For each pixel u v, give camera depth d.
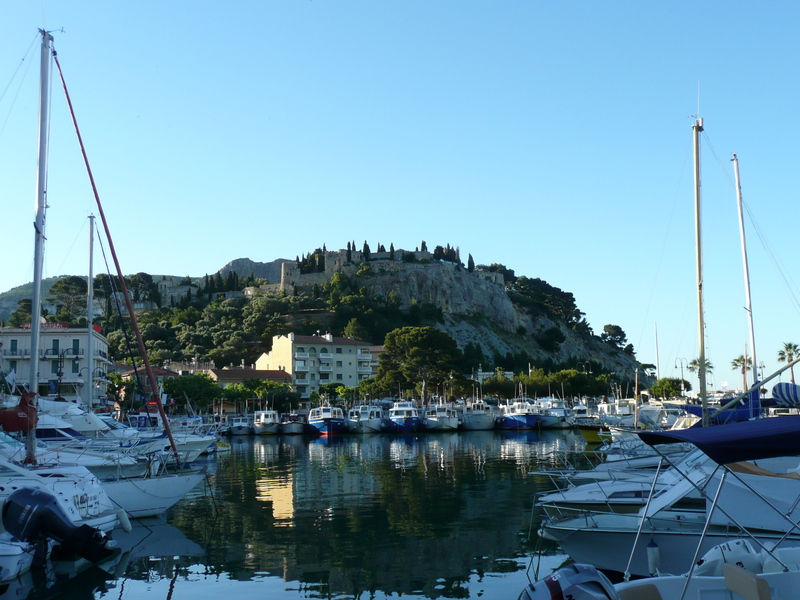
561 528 18.23
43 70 25.28
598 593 10.80
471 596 17.14
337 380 156.62
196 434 54.78
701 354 31.00
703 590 12.08
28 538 19.42
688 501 18.14
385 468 45.69
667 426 60.28
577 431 93.62
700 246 31.88
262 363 170.75
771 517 16.92
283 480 39.56
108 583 18.48
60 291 192.88
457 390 124.25
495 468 44.31
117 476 28.66
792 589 11.94
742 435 10.80
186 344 189.00
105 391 93.44
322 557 20.89
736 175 41.28
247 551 21.75
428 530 24.50
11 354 82.25
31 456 24.05
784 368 13.91
